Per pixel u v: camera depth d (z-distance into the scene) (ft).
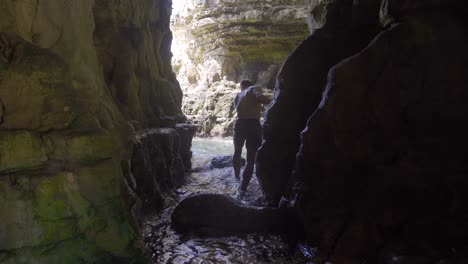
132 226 8.26
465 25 10.04
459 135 9.78
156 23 21.84
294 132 14.10
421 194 9.82
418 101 10.19
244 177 17.93
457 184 9.43
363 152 10.78
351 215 10.70
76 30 9.36
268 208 12.84
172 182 17.67
